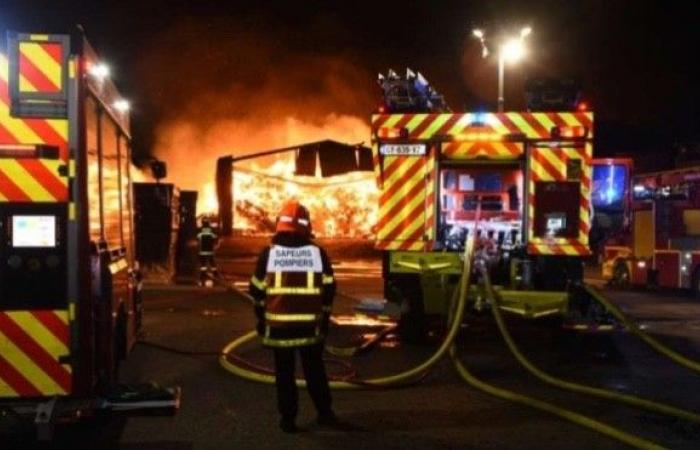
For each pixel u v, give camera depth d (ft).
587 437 21.76
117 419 23.03
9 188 19.08
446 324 38.27
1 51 19.48
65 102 19.11
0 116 19.02
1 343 19.33
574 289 34.81
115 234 25.20
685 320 45.60
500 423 23.03
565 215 33.99
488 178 36.32
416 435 21.80
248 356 32.48
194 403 24.94
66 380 19.47
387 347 34.81
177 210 67.00
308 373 22.45
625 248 68.33
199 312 45.32
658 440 21.59
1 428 22.08
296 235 22.39
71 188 19.19
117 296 23.85
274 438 21.44
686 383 28.58
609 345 36.22
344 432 22.02
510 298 34.09
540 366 31.22
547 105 34.47
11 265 19.19
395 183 35.01
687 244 60.90
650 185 66.08
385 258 35.47
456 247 35.96
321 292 22.27
